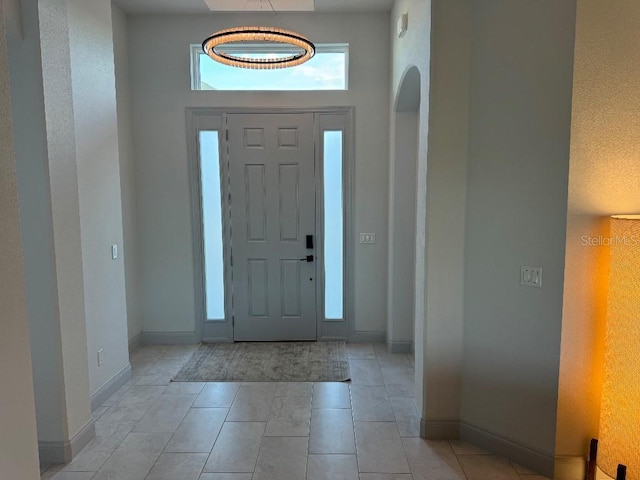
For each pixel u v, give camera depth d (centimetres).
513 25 228
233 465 241
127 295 409
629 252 190
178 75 418
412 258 405
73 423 249
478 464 243
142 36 413
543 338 228
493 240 244
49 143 226
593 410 225
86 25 297
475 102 246
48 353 236
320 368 379
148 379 357
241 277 443
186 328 442
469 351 259
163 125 422
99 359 312
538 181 224
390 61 409
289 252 441
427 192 256
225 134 426
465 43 246
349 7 400
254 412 302
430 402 267
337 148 430
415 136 393
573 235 215
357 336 444
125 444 262
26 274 231
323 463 243
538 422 234
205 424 286
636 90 209
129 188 414
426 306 261
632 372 192
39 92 220
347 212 433
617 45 208
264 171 432
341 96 421
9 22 208
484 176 245
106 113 322
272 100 423
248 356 409
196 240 435
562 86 212
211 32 413
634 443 193
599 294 218
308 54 344
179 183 428
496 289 245
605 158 212
